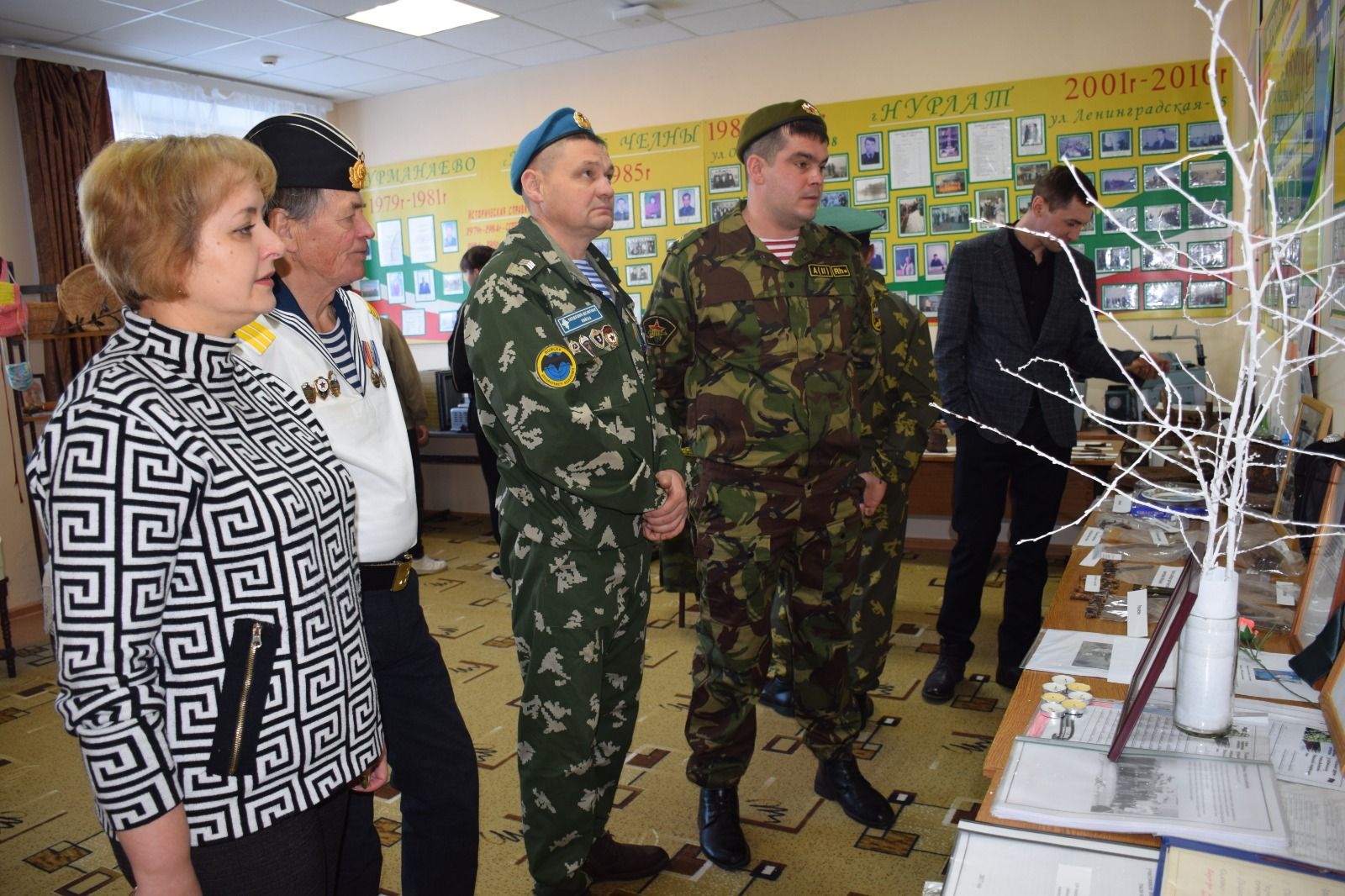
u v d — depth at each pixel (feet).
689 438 6.81
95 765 3.02
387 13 14.49
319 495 3.70
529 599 5.78
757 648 6.70
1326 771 3.50
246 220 3.36
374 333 5.21
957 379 9.20
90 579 2.99
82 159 15.52
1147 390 12.39
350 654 3.80
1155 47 13.71
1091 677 4.47
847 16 15.52
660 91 17.10
